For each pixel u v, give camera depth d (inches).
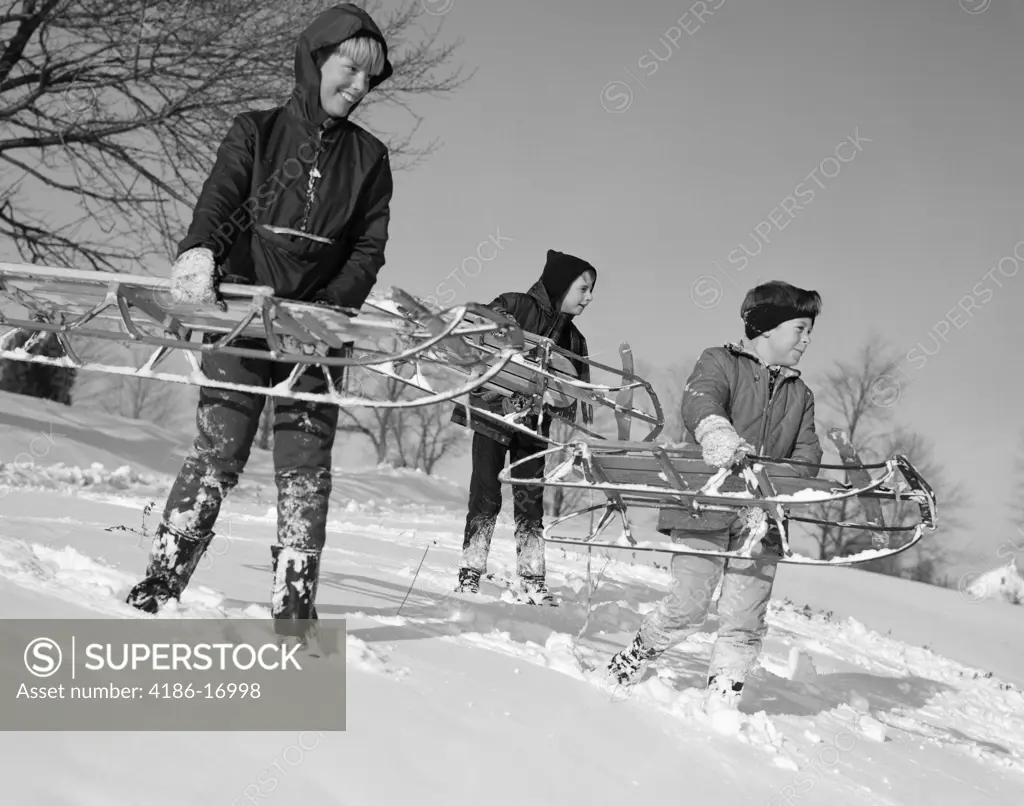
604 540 160.7
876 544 155.9
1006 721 286.5
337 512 597.0
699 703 152.7
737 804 111.5
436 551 356.2
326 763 84.0
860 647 395.2
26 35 610.9
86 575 135.0
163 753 78.1
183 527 126.1
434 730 100.2
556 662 156.5
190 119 637.9
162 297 121.6
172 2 619.2
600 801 96.7
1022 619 610.2
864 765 154.2
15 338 130.7
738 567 162.4
